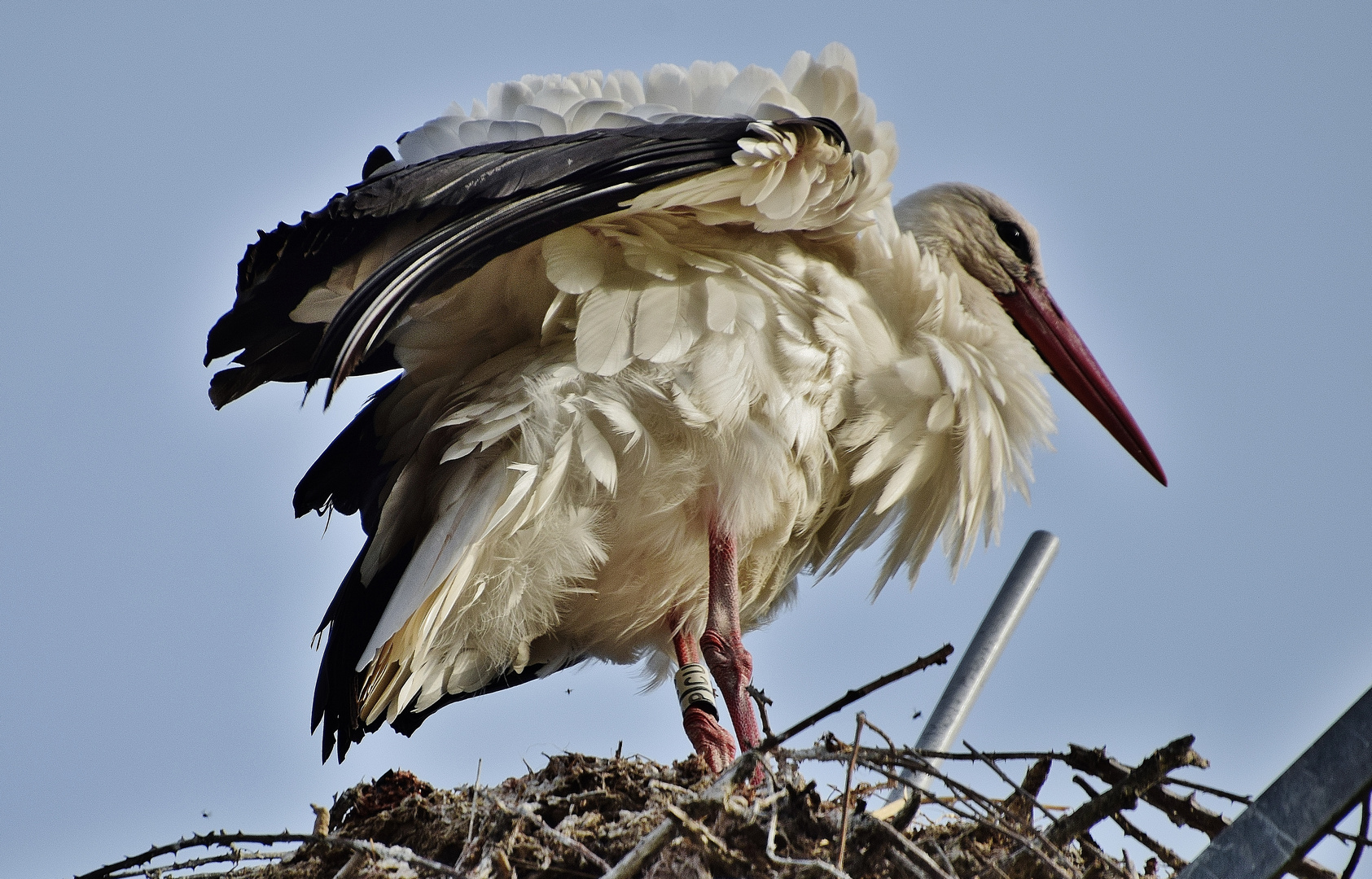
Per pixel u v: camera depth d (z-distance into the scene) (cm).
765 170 1002
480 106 1084
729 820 761
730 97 1082
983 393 1176
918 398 1121
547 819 883
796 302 1065
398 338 1045
